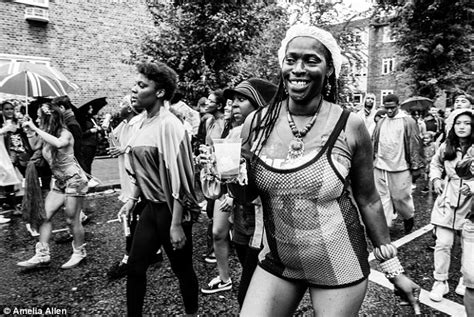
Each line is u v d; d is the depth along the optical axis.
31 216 4.64
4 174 7.31
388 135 5.90
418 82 17.61
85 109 6.60
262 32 11.77
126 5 15.74
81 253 4.85
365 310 3.69
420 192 9.52
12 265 4.81
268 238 1.89
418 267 4.77
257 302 1.89
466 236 2.99
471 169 3.47
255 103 3.28
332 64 1.84
